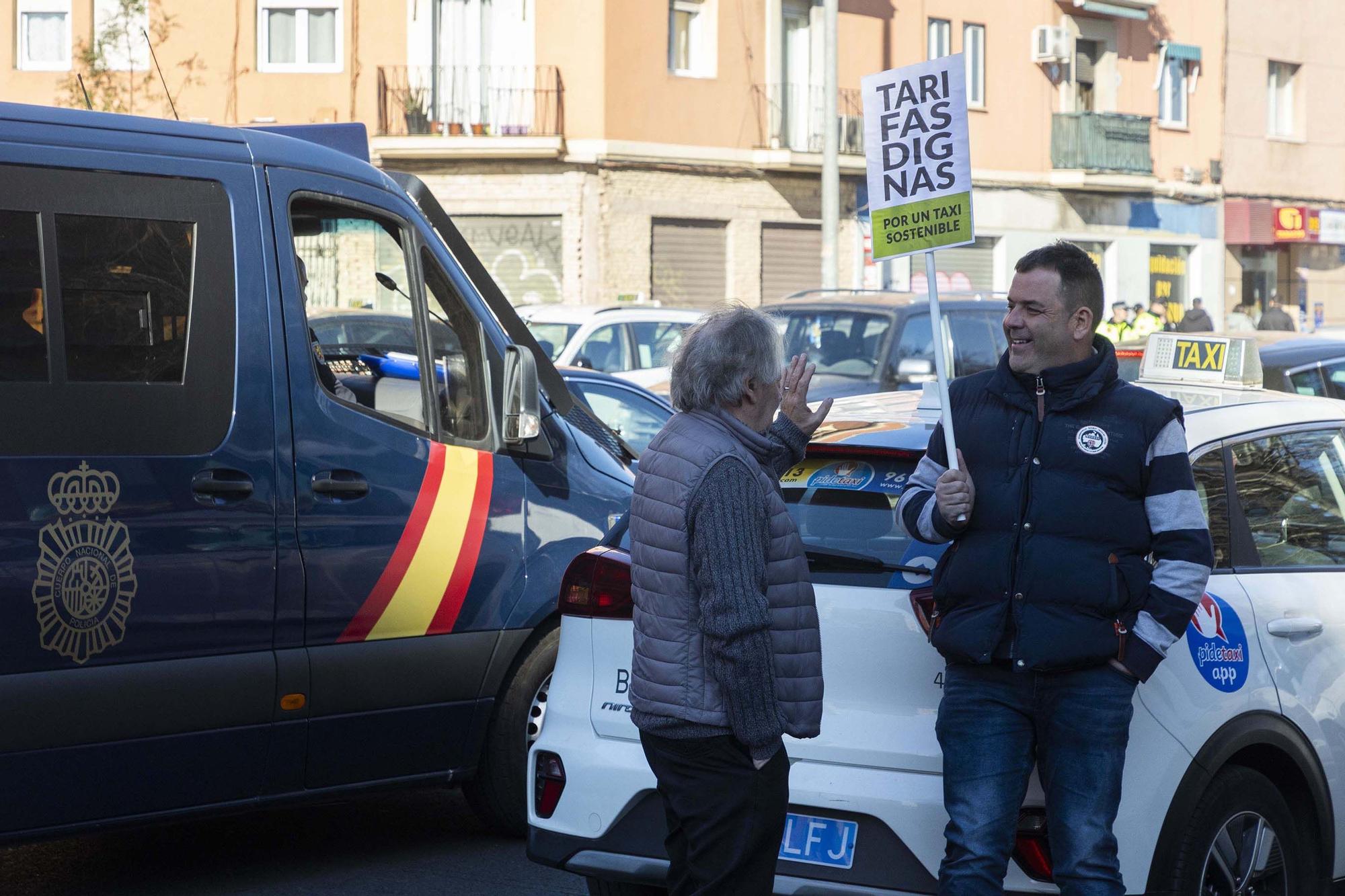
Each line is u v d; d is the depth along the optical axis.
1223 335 5.30
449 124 26.22
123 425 4.80
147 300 4.91
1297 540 4.64
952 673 3.80
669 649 3.52
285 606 5.12
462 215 26.52
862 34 29.58
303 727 5.19
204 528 4.93
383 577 5.38
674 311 16.31
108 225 4.85
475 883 5.50
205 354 5.01
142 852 5.89
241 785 5.09
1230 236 37.03
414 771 5.59
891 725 3.93
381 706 5.40
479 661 5.69
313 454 5.23
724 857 3.52
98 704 4.69
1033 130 33.09
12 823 4.57
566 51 26.27
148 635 4.80
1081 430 3.73
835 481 4.29
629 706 4.29
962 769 3.72
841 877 3.91
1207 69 36.34
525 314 15.98
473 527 5.67
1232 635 4.20
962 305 13.79
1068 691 3.69
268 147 5.34
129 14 25.56
